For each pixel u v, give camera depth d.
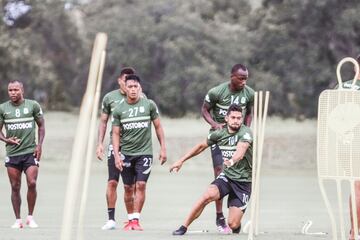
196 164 136.50
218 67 174.38
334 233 28.55
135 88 43.34
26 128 44.88
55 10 189.12
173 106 175.50
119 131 43.62
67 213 16.31
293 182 107.38
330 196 81.88
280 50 172.88
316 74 169.62
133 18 174.38
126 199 44.38
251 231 34.62
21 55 182.00
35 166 45.09
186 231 39.66
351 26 163.50
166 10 178.25
